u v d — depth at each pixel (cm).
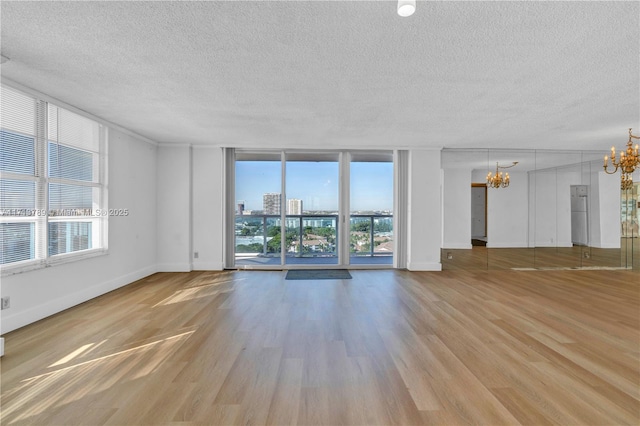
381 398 183
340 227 586
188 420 162
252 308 351
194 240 557
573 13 177
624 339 267
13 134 285
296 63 241
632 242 608
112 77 269
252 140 519
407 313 336
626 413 169
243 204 589
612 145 546
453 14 179
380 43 212
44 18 184
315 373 211
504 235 598
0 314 274
